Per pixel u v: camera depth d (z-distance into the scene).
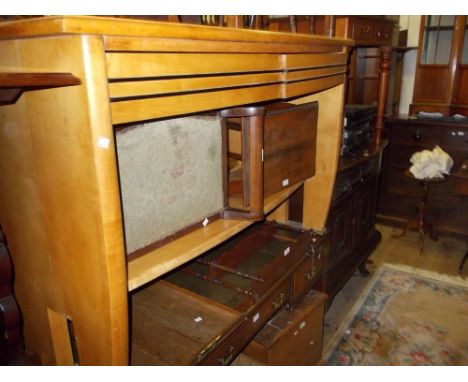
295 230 1.63
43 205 0.74
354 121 2.28
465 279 2.58
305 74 1.16
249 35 0.86
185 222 0.99
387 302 2.33
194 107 0.77
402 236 3.18
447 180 2.76
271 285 1.26
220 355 1.02
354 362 1.85
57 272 0.78
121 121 0.64
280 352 1.49
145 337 1.00
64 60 0.58
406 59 3.44
